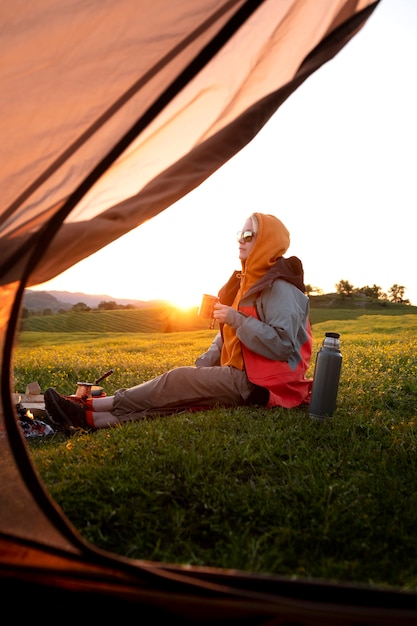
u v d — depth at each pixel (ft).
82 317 100.58
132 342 62.03
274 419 14.39
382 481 10.67
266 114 10.66
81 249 7.73
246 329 15.02
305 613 5.90
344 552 8.40
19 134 7.26
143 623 6.00
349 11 10.77
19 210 7.60
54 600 6.11
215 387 15.03
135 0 6.84
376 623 5.87
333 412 14.73
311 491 10.02
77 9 6.73
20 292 6.56
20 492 6.53
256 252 15.92
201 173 9.82
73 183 7.63
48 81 7.09
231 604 5.96
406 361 29.81
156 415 14.58
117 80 7.30
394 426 14.57
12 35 6.72
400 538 8.75
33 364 28.35
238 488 10.16
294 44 10.37
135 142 8.57
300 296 15.92
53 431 14.53
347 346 43.60
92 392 15.66
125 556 8.12
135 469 10.63
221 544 8.50
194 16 7.17
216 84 9.68
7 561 6.31
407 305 155.94
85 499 9.43
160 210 9.34
